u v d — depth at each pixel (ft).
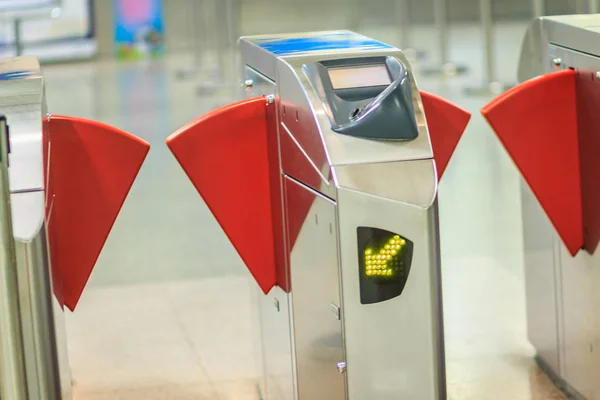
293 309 10.85
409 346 8.99
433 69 34.17
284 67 10.16
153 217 21.31
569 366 12.80
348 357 9.07
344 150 9.12
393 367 9.06
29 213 8.23
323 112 9.41
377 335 9.02
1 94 9.25
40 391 8.27
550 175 12.15
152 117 29.12
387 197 8.82
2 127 7.14
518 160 12.12
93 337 15.47
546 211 12.19
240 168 11.37
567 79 11.92
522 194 13.92
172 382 13.83
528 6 44.91
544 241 13.26
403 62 9.94
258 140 11.35
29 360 8.13
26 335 8.07
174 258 18.90
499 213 20.33
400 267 8.89
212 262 18.63
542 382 13.35
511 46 38.47
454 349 14.51
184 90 33.81
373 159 9.08
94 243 11.62
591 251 11.89
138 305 16.66
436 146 11.64
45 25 40.88
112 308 16.58
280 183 10.87
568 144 12.10
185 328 15.67
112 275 18.16
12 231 7.68
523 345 14.58
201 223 20.90
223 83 34.45
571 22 12.07
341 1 46.03
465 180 22.47
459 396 13.05
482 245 18.70
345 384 9.24
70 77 37.96
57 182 11.30
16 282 7.85
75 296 11.76
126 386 13.74
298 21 45.73
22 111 8.91
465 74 33.47
